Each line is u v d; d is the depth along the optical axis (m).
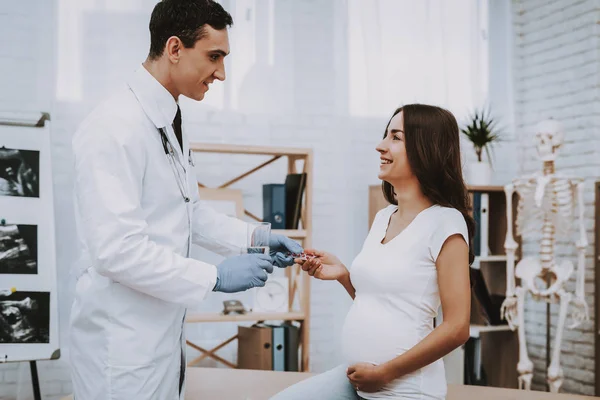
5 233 3.20
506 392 2.75
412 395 1.70
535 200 3.41
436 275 1.74
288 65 4.04
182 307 1.85
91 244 1.64
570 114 4.09
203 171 3.87
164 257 1.67
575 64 4.05
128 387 1.71
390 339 1.73
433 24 4.26
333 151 4.12
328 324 4.08
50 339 3.19
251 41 3.97
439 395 1.73
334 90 4.12
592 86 3.94
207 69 1.79
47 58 3.60
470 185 3.82
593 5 3.93
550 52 4.25
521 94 4.47
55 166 3.59
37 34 3.59
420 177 1.82
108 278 1.74
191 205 1.91
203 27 1.74
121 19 3.70
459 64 4.32
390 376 1.67
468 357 3.85
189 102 3.86
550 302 3.58
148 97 1.78
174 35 1.75
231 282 1.75
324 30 4.11
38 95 3.58
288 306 3.81
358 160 4.14
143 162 1.73
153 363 1.75
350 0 4.14
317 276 2.07
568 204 3.49
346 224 4.11
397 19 4.20
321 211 4.10
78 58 3.64
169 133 1.81
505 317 3.79
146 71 1.80
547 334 3.80
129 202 1.67
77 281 1.85
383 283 1.76
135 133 1.71
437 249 1.71
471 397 2.66
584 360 3.92
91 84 3.65
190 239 1.90
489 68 4.41
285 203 3.67
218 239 2.15
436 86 4.26
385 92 4.19
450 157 1.83
